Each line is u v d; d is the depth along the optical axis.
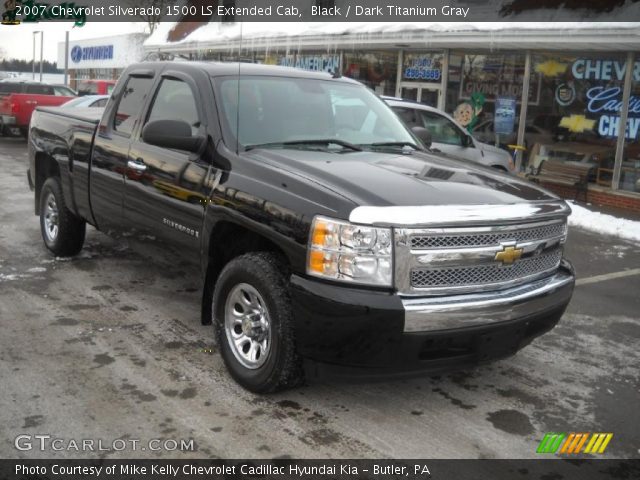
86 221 6.16
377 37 14.41
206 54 21.28
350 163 4.26
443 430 3.79
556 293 4.13
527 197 4.05
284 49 17.61
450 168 4.45
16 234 7.83
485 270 3.78
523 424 3.91
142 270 6.55
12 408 3.75
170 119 4.95
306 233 3.62
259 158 4.25
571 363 4.88
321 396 4.11
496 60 13.99
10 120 18.11
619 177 12.14
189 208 4.53
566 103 12.88
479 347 3.73
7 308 5.34
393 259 3.50
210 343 4.83
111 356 4.52
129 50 32.69
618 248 8.94
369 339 3.48
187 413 3.80
